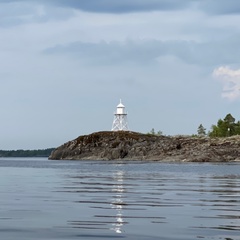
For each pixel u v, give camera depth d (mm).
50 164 170875
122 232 21844
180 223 24422
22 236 20844
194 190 46375
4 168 124938
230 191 45000
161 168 124938
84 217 26328
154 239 20234
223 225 23781
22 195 39844
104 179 68375
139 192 43750
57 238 20406
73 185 53750
